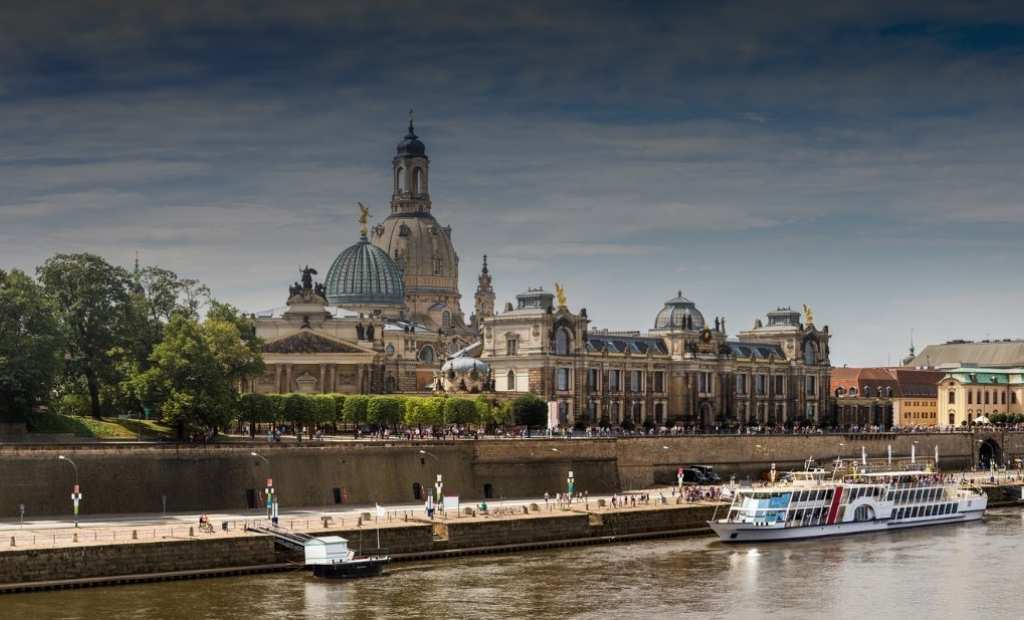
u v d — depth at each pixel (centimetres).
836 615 13462
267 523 15925
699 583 14950
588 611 13388
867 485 19525
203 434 19375
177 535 14662
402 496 19475
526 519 17225
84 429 18950
